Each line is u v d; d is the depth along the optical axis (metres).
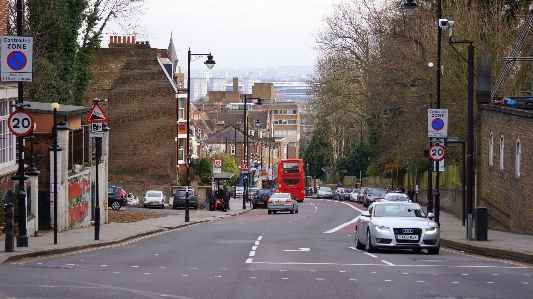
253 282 14.22
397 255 21.48
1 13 30.30
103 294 12.20
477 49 43.12
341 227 38.75
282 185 86.31
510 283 14.55
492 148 34.22
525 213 28.39
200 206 66.25
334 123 95.00
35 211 26.33
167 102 67.94
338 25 68.12
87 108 33.88
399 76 54.06
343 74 70.62
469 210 25.94
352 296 12.42
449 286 13.92
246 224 42.12
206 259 19.36
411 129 53.38
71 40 48.66
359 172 106.56
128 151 67.94
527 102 34.34
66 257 19.66
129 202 62.97
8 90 27.61
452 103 46.00
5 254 18.27
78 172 32.56
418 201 69.69
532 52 38.28
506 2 46.69
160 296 12.09
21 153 20.42
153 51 68.06
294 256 20.56
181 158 72.00
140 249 23.19
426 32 47.53
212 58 48.19
